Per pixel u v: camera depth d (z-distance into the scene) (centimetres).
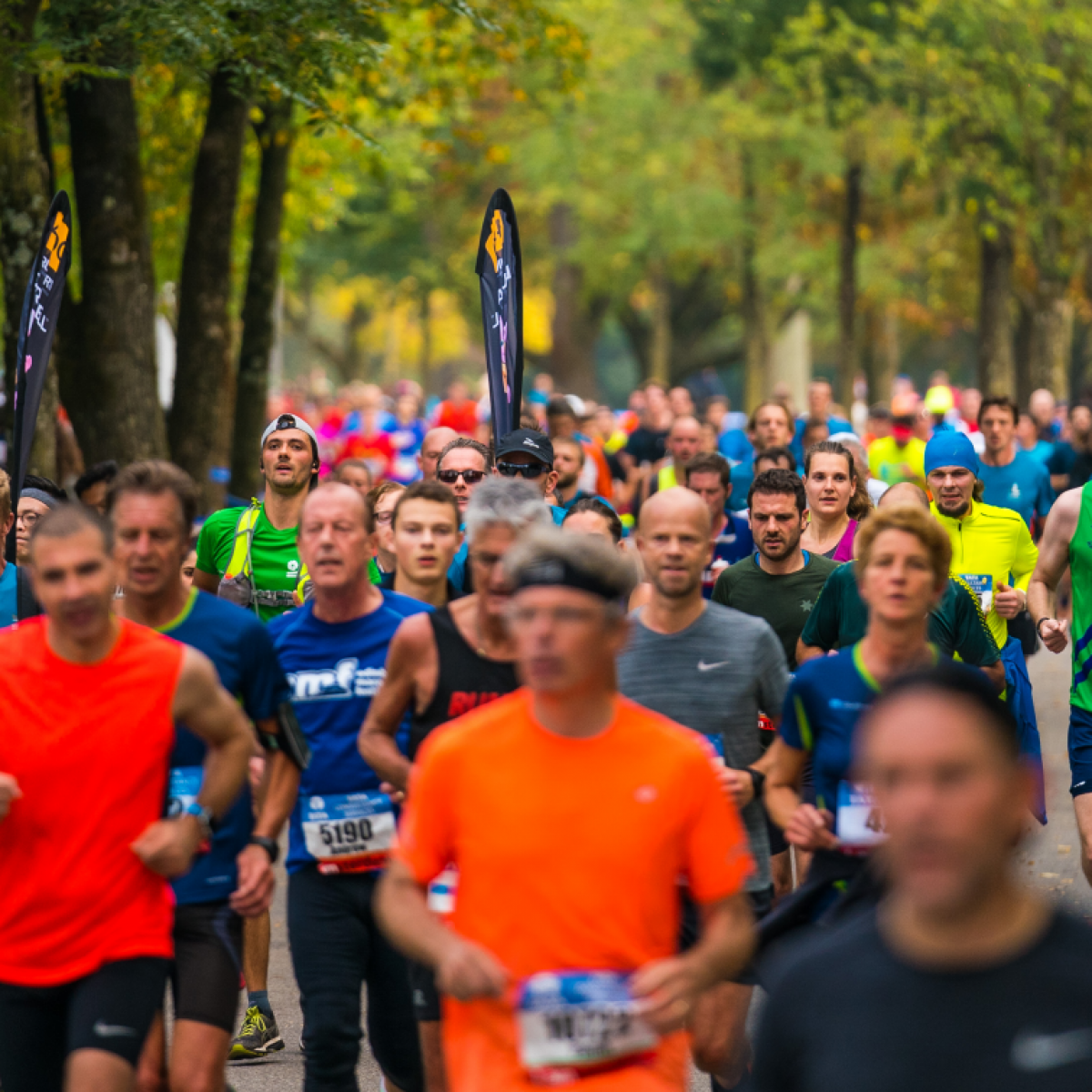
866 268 13288
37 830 1388
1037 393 7244
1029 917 810
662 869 1159
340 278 16888
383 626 1788
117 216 4581
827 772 1605
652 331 17600
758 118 12275
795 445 5025
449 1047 1202
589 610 1136
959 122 9000
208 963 1551
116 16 3981
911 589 1569
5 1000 1401
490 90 13188
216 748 1469
